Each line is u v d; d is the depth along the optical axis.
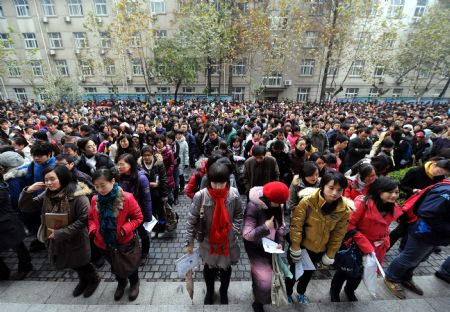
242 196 5.62
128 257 2.52
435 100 25.50
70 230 2.46
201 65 21.42
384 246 2.61
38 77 24.94
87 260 2.70
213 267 2.43
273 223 2.13
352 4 16.84
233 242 2.40
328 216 2.17
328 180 2.04
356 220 2.49
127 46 21.14
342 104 21.98
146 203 3.21
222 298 2.65
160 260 3.59
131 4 19.89
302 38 20.89
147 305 2.55
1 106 19.67
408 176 3.59
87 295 2.78
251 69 23.23
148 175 3.79
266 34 18.83
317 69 25.75
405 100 26.94
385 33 18.30
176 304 2.65
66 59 24.58
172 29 23.86
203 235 2.34
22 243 3.14
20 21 23.42
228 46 19.41
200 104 20.06
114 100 22.62
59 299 2.75
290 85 26.22
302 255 2.40
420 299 2.66
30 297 2.78
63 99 20.95
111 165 4.05
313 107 19.33
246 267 3.46
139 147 5.77
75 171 3.49
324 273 3.29
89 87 25.34
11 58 24.02
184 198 5.79
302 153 4.66
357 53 19.44
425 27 21.11
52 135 6.15
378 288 2.92
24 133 6.53
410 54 21.52
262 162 3.93
